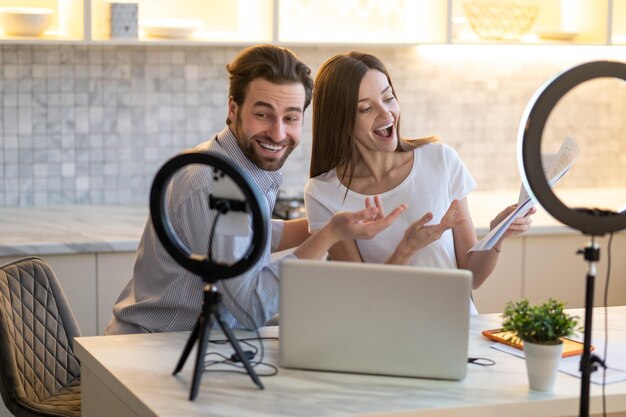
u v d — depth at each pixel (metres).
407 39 4.78
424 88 4.90
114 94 4.55
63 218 4.21
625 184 5.18
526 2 4.93
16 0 4.35
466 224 3.02
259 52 2.50
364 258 2.93
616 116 5.12
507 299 4.32
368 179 2.95
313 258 2.42
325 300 2.23
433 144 3.01
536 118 2.03
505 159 5.05
